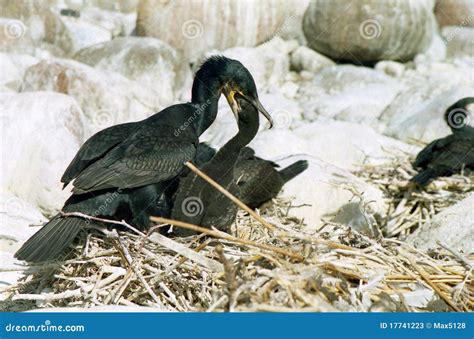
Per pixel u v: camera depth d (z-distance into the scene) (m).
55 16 19.52
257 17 20.84
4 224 10.90
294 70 21.09
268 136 13.76
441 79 19.44
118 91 15.60
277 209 11.30
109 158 9.43
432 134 15.76
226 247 8.75
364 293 7.51
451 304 7.54
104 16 22.34
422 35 21.50
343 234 9.00
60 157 12.25
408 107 17.22
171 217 9.82
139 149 9.55
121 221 9.20
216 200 9.48
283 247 8.13
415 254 8.49
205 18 20.50
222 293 7.38
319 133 14.58
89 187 9.17
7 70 16.41
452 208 10.68
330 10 21.06
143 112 15.89
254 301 7.11
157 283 8.14
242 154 11.15
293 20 21.72
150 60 18.30
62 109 12.83
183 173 10.03
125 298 8.21
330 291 7.38
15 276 9.62
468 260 8.32
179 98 17.88
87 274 8.66
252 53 19.97
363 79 19.33
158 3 20.38
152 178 9.55
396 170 13.55
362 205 11.22
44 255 8.80
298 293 7.06
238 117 9.86
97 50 18.58
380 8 20.77
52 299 8.26
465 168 13.06
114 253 8.69
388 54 21.12
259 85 19.69
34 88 15.59
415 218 12.38
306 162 11.62
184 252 8.04
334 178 12.54
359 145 14.55
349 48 21.09
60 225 9.10
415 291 7.84
